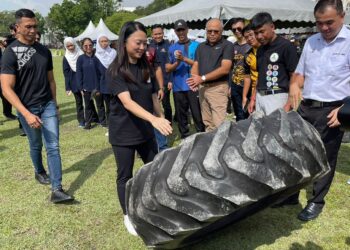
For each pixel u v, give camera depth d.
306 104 3.10
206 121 4.95
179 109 5.80
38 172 4.25
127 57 2.72
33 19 3.42
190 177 2.07
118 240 2.99
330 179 3.16
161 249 2.77
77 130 6.94
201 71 4.73
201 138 2.21
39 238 3.07
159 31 6.21
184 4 8.41
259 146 2.10
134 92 2.78
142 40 2.67
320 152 2.34
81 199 3.78
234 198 2.01
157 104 3.08
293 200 3.46
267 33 3.29
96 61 6.50
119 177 2.99
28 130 3.88
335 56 2.88
